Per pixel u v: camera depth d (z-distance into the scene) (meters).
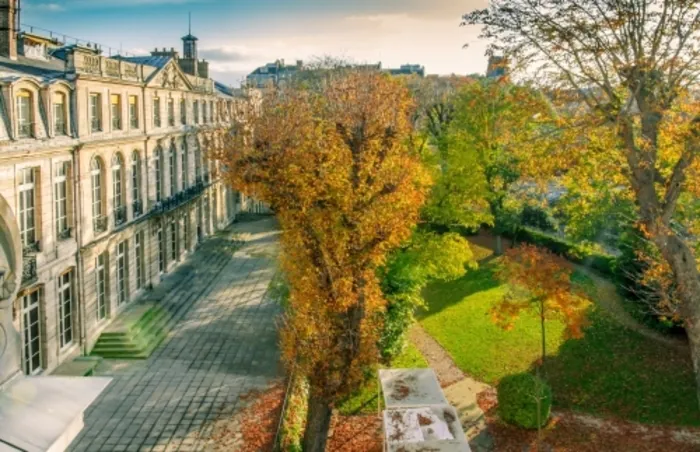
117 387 23.92
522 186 40.12
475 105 39.19
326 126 20.62
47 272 23.92
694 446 20.58
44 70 27.92
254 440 19.91
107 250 29.34
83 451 19.12
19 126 22.42
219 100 51.16
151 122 35.94
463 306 34.72
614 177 20.56
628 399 23.89
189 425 20.95
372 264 18.92
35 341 23.73
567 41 18.77
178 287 37.25
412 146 29.97
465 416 22.95
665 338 28.42
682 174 18.69
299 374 21.03
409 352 28.84
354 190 18.42
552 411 23.30
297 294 18.55
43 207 23.70
